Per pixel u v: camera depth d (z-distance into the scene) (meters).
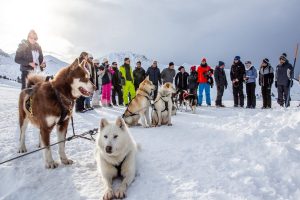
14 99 14.78
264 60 11.77
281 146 4.49
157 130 7.06
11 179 4.32
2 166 4.58
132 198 3.51
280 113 7.32
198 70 13.81
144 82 7.83
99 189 3.82
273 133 5.29
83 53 8.92
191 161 4.55
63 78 4.54
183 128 7.23
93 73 10.09
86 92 4.65
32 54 7.39
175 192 3.58
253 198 3.34
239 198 3.36
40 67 7.71
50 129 4.51
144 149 5.23
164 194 3.55
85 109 10.55
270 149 4.54
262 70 11.80
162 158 4.71
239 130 6.16
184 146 5.34
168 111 7.75
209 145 5.25
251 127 6.21
